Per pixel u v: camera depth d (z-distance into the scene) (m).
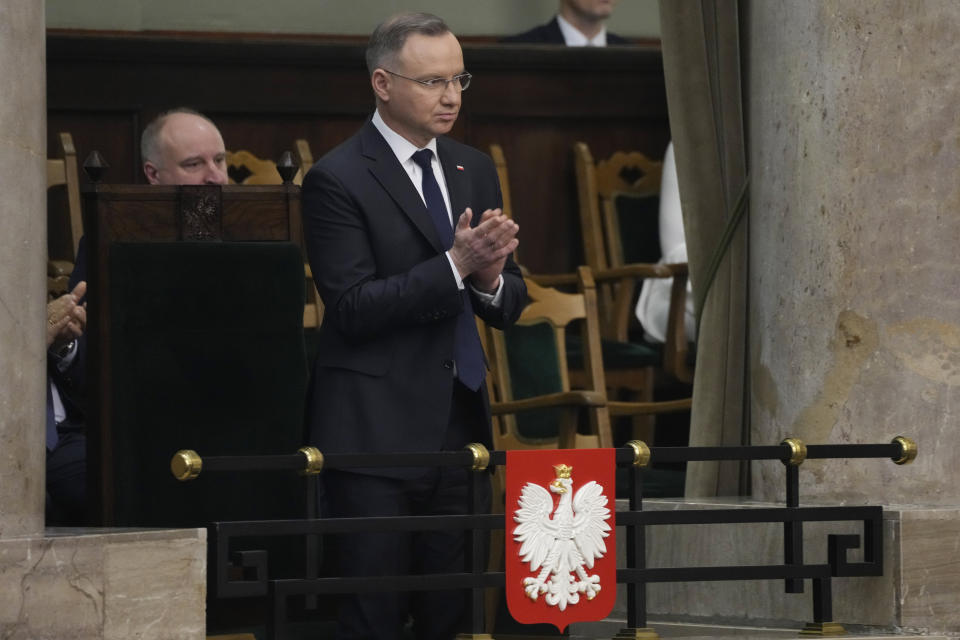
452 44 16.00
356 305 15.45
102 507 18.19
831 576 16.59
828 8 18.11
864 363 17.89
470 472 15.38
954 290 17.66
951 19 17.72
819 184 18.19
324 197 15.91
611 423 29.06
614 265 31.72
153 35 33.62
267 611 14.34
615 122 32.94
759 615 17.94
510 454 15.41
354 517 15.75
